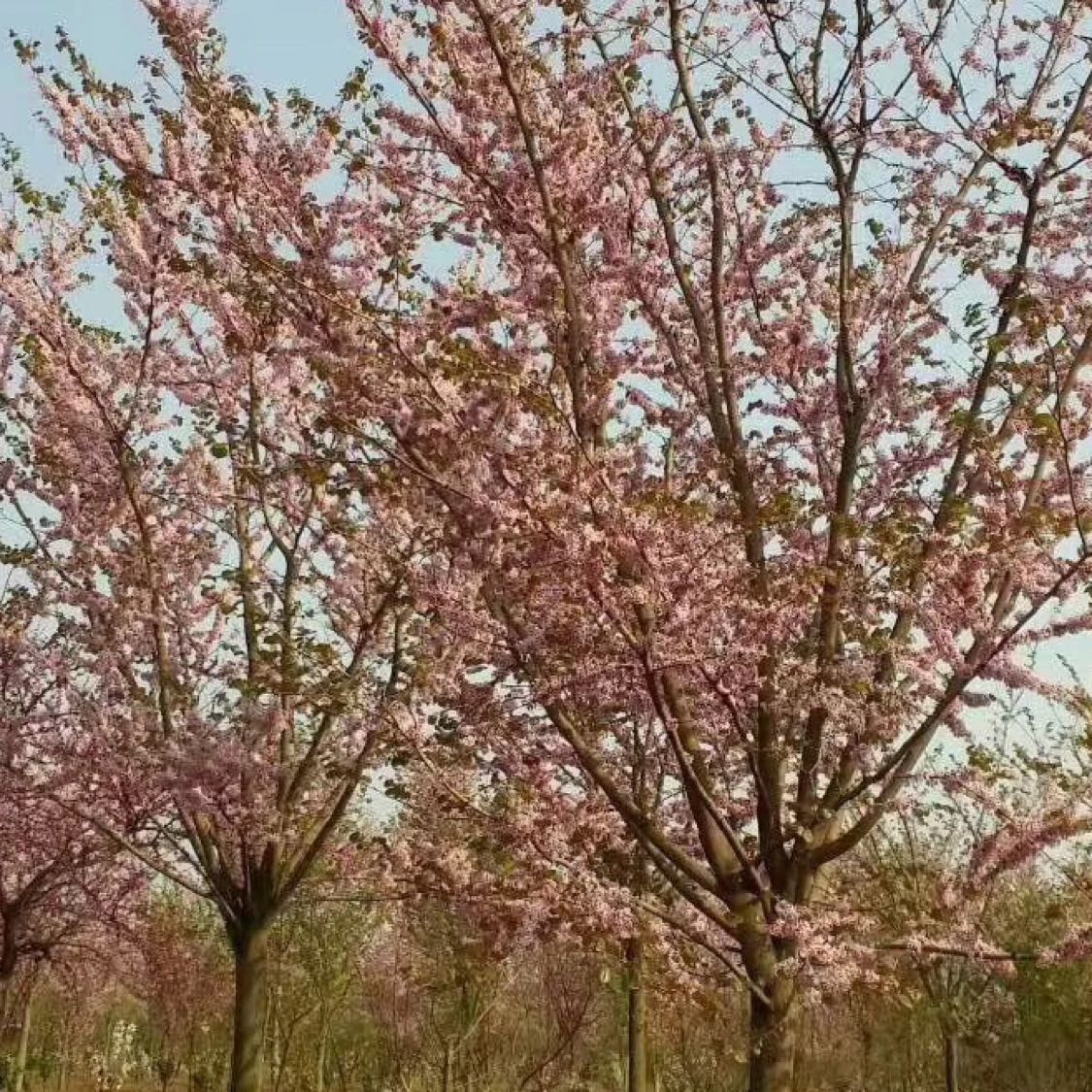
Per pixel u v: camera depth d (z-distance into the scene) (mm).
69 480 10109
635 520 5656
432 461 6379
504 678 7215
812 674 6145
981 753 5926
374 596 9719
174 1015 16719
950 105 7133
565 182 7082
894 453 7680
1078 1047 10781
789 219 7762
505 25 6828
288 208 7113
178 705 9656
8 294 8844
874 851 8852
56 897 13055
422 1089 15391
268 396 9453
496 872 7117
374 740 8172
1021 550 5695
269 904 9570
